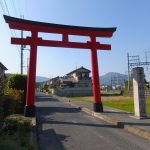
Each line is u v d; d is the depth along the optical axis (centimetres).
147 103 2911
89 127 1437
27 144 855
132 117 1680
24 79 2044
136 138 1139
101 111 2022
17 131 1056
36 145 937
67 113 2152
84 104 2959
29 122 1321
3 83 1041
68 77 8856
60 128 1402
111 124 1547
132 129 1293
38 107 2762
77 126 1471
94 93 2039
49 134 1234
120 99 3862
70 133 1260
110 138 1140
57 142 1069
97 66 2025
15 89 1888
